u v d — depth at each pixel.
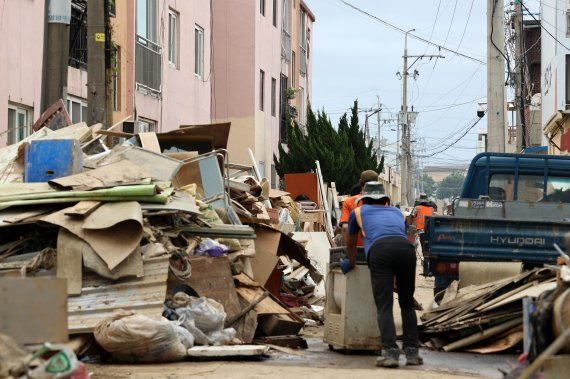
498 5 32.38
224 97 50.25
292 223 27.62
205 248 15.13
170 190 15.05
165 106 37.88
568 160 21.27
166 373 11.81
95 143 18.38
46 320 8.04
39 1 26.77
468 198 21.31
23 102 25.75
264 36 52.97
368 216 13.91
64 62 20.44
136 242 13.57
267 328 15.48
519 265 16.64
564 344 8.80
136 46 34.22
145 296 13.48
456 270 17.55
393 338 13.30
